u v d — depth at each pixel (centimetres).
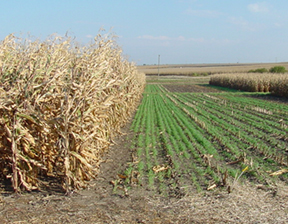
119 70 1352
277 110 2092
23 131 669
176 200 661
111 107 1177
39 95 702
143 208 621
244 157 941
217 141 1210
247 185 751
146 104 2620
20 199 651
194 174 830
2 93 670
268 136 1280
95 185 748
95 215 587
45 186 727
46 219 566
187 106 2408
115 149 1112
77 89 741
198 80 7906
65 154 683
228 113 1970
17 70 724
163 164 908
